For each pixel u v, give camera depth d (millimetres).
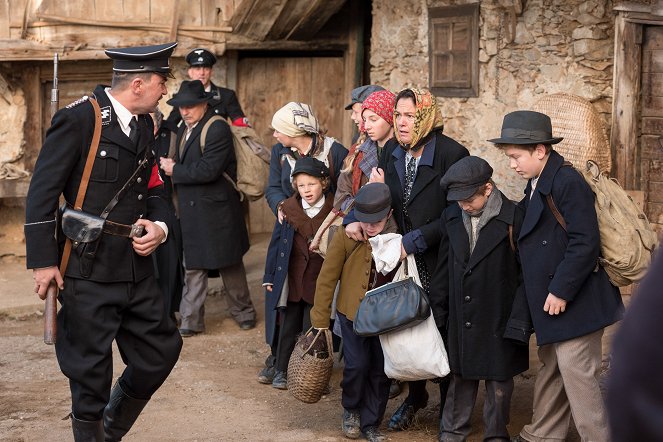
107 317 3785
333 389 5711
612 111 6156
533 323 4234
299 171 5246
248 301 7176
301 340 4746
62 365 3783
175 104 6625
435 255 4637
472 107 7477
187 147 6766
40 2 8508
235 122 7133
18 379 5977
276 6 8461
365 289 4559
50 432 4957
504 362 4355
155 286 3959
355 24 9570
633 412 951
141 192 3855
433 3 7828
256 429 5004
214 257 6844
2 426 5055
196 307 6945
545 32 6742
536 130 4156
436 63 7812
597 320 4113
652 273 976
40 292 3684
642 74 6074
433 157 4613
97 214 3744
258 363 6332
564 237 4156
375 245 4461
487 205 4320
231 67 9523
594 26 6383
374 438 4691
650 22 5918
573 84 6555
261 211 10141
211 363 6316
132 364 3977
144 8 8734
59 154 3654
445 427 4578
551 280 4152
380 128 4852
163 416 5223
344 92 9883
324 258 5078
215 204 6852
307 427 5035
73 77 9141
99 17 8641
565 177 4133
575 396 4199
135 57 3756
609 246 4098
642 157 6105
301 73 9844
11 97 9008
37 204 3619
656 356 941
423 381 4945
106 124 3734
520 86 6988
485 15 7230
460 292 4355
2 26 8539
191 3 8859
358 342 4617
